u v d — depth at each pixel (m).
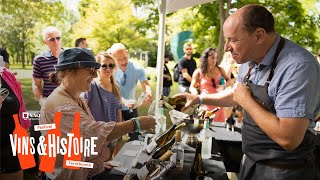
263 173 1.51
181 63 5.76
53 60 3.63
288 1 8.62
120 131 1.59
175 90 7.57
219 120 3.84
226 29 1.42
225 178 1.68
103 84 2.76
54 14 11.33
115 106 2.80
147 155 1.85
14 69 10.63
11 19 10.80
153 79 10.59
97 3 11.63
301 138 1.29
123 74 3.78
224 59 5.09
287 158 1.44
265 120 1.32
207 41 9.27
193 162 1.89
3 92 1.78
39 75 3.62
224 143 2.60
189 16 9.48
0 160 2.16
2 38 10.80
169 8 3.31
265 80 1.44
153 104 2.23
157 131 2.14
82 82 1.67
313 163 1.51
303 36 8.88
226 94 2.05
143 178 1.53
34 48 11.14
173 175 1.68
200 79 4.32
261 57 1.43
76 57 1.62
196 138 2.26
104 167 1.78
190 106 2.12
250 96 1.40
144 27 11.09
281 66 1.35
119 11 11.42
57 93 1.62
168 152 1.74
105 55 2.78
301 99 1.26
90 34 11.58
